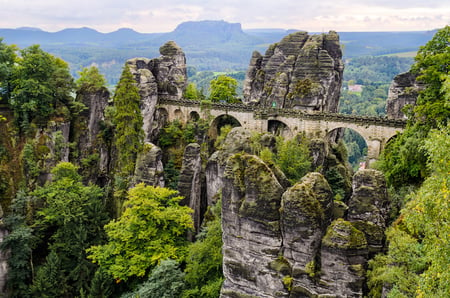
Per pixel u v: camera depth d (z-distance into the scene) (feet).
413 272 103.86
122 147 260.42
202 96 358.64
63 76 282.77
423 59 176.55
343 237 117.08
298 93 282.56
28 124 257.14
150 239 189.88
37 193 233.14
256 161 133.08
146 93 295.48
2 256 206.39
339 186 237.25
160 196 202.39
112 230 199.62
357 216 126.52
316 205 121.19
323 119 258.78
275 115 274.36
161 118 317.83
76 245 213.05
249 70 350.02
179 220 194.29
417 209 89.56
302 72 288.10
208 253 166.61
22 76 258.57
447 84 96.48
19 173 248.93
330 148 272.51
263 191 128.36
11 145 253.85
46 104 266.16
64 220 215.51
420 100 179.83
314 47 289.74
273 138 238.68
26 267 214.48
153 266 183.42
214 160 231.30
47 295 198.90
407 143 172.14
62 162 243.19
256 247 131.03
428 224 84.02
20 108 258.57
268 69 319.27
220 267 163.02
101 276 190.08
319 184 125.59
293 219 121.49
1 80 259.80
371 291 114.21
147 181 245.86
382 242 123.85
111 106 290.97
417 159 168.45
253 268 132.67
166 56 337.52
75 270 207.10
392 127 236.02
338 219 122.21
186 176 244.63
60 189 232.12
